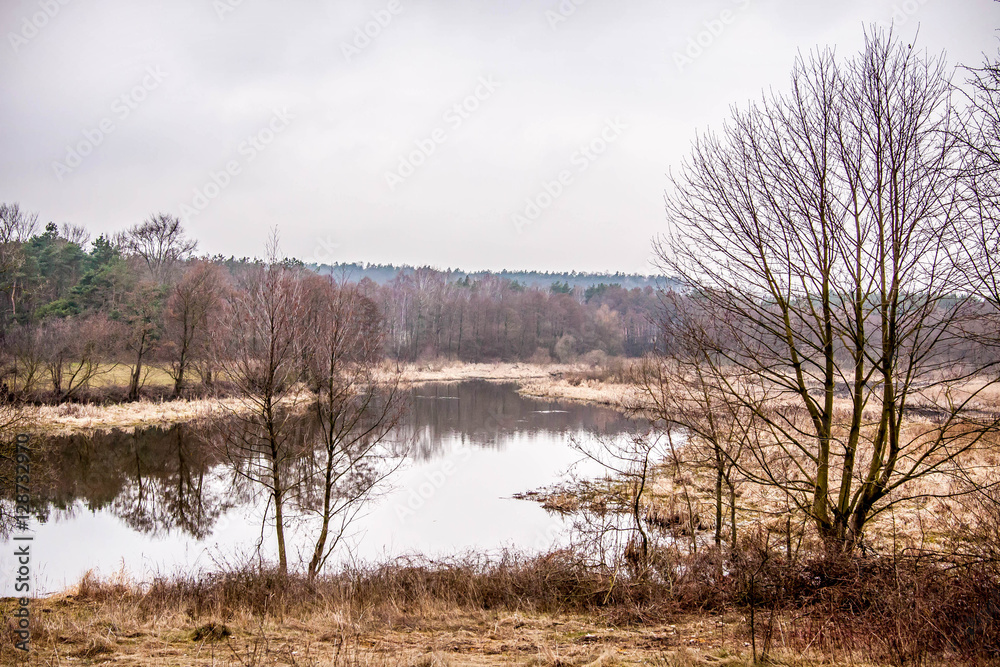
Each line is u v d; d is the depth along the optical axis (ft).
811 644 21.21
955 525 30.25
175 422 102.83
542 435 95.45
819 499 30.66
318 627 26.30
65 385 116.88
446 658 21.11
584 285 566.36
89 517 57.41
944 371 28.25
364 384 45.09
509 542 47.32
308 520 51.11
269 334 40.40
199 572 35.29
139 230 160.66
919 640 19.63
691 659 20.42
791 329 31.12
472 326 268.62
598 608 29.99
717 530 35.76
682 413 36.29
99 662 21.18
